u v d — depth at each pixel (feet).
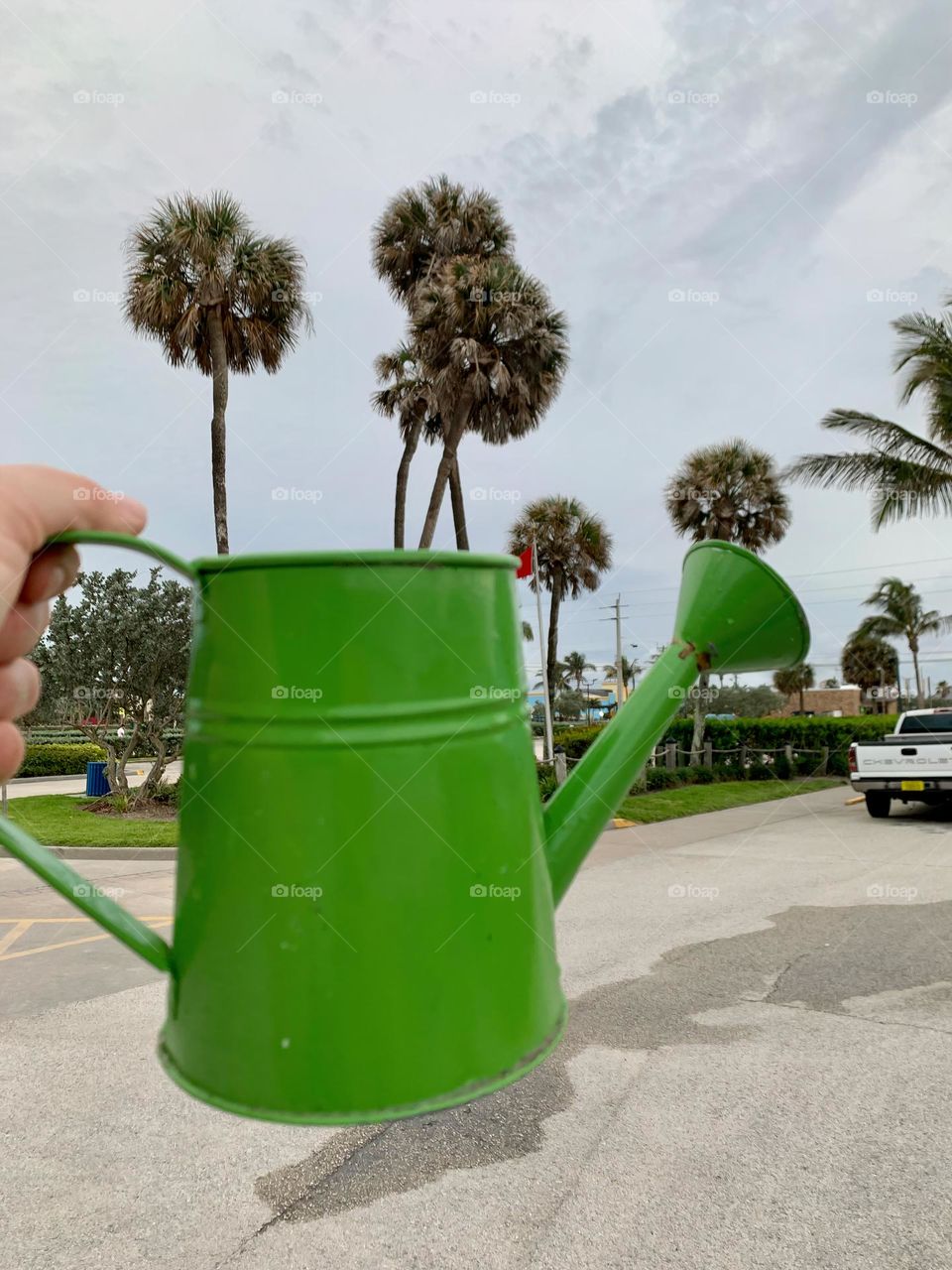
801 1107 9.85
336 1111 1.99
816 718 80.69
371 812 2.05
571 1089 10.46
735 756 70.33
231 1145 9.24
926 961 15.65
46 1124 9.72
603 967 15.47
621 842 31.50
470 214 54.13
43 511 1.85
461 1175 8.59
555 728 86.69
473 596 2.26
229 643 2.13
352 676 2.08
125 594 41.93
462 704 2.20
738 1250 7.30
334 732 2.06
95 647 41.70
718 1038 12.06
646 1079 10.73
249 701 2.10
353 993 2.02
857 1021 12.66
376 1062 2.01
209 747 2.15
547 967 2.48
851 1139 9.09
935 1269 6.98
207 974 2.11
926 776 36.58
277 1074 2.01
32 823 37.06
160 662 41.68
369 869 2.05
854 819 38.68
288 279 45.16
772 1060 11.24
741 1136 9.22
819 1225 7.61
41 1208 8.07
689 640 3.19
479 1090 2.09
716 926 18.40
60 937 18.62
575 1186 8.35
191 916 2.16
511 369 49.55
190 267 44.27
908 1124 9.37
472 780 2.19
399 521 61.82
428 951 2.07
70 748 67.97
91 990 14.69
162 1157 9.02
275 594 2.09
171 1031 2.25
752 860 26.99
